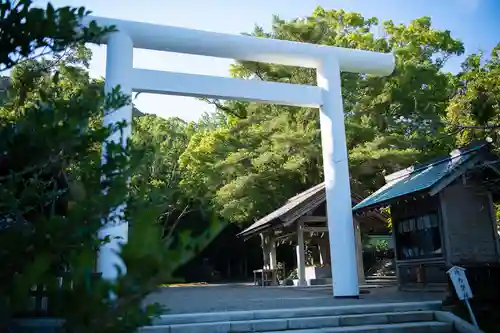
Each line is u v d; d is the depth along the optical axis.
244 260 30.12
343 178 9.62
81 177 2.29
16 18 2.61
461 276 6.30
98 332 1.72
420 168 10.80
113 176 2.36
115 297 1.71
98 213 2.13
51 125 2.38
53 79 3.30
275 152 21.56
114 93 3.11
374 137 20.53
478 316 6.58
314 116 22.16
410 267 10.37
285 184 22.22
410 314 6.68
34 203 2.53
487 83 8.21
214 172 22.89
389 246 22.16
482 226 9.20
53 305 1.71
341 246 9.27
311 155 20.70
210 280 26.22
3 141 2.37
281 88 9.74
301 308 6.89
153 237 1.56
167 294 11.58
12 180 2.40
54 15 2.68
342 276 9.08
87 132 2.53
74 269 1.70
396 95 18.84
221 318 6.34
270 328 6.15
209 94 9.23
